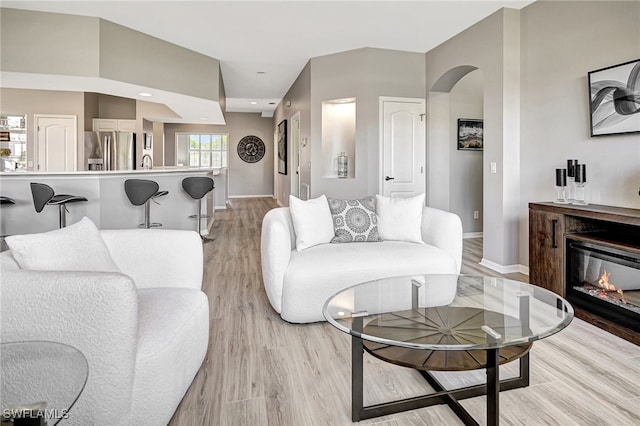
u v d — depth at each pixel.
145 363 1.40
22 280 1.25
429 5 3.94
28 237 1.56
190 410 1.72
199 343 1.90
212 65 5.77
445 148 5.57
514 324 1.70
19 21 4.15
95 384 1.26
